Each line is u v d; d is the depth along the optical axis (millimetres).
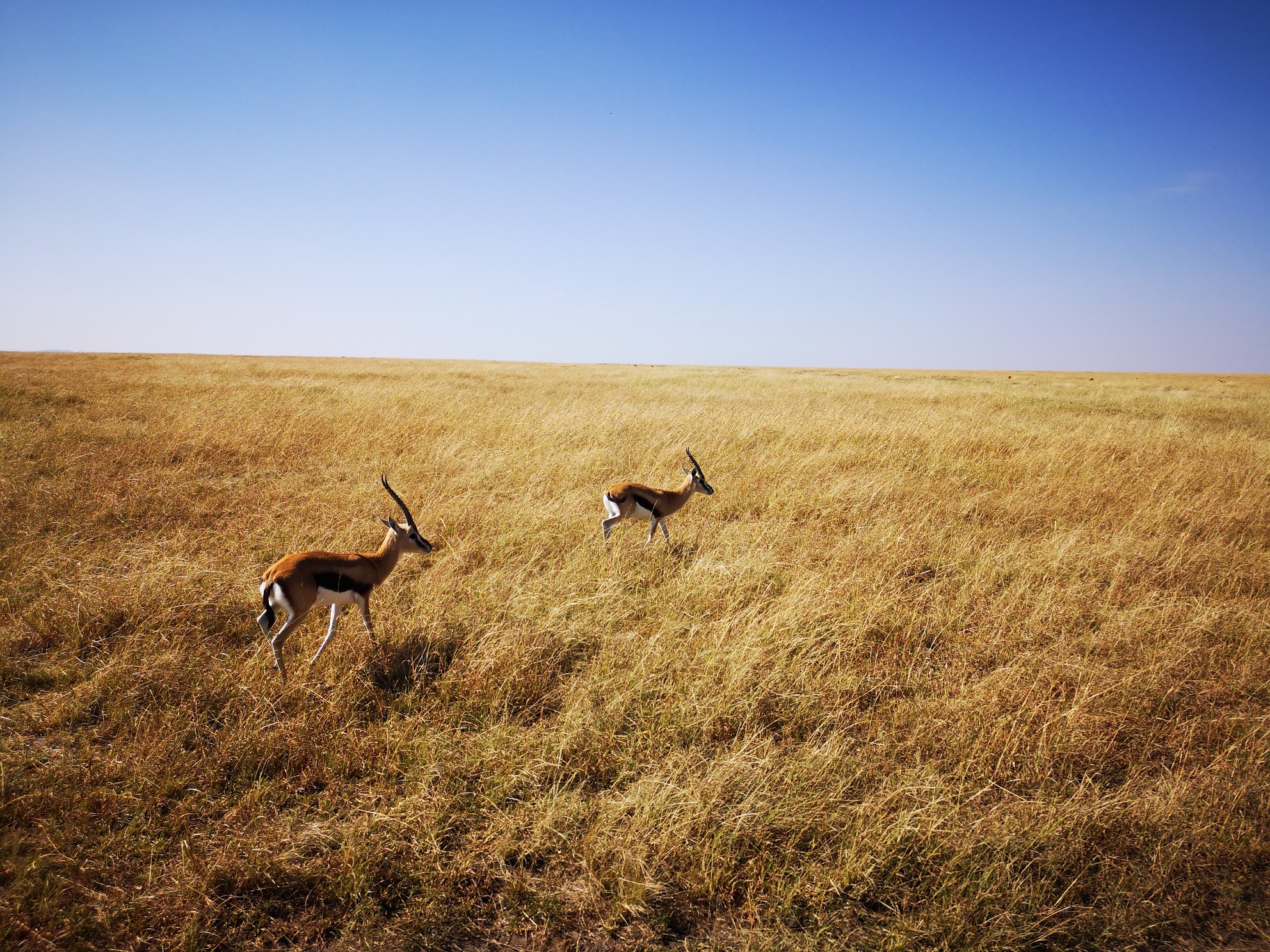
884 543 8109
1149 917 3492
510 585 6703
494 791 4090
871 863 3641
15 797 3793
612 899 3486
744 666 5203
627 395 24766
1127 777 4500
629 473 11734
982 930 3334
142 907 3275
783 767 4289
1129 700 5184
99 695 4797
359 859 3568
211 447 12203
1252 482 11461
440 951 3227
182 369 32656
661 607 6527
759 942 3293
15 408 15578
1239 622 6504
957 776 4348
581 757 4434
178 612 5832
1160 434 16453
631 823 3807
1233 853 3816
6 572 6500
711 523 9359
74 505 8477
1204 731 4914
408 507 9188
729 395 25828
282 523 8414
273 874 3475
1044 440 14797
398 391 22484
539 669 5340
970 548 8180
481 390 24609
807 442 14414
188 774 4109
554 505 9344
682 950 3273
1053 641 6148
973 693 5184
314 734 4523
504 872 3572
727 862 3633
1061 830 3877
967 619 6453
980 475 11867
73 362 36719
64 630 5559
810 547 8195
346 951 3201
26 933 3084
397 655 5473
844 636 5984
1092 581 7340
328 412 16406
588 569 7410
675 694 5059
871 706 5156
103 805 3865
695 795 3977
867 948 3287
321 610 6297
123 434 12773
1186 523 9555
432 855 3625
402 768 4324
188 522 8336
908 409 21812
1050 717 4789
